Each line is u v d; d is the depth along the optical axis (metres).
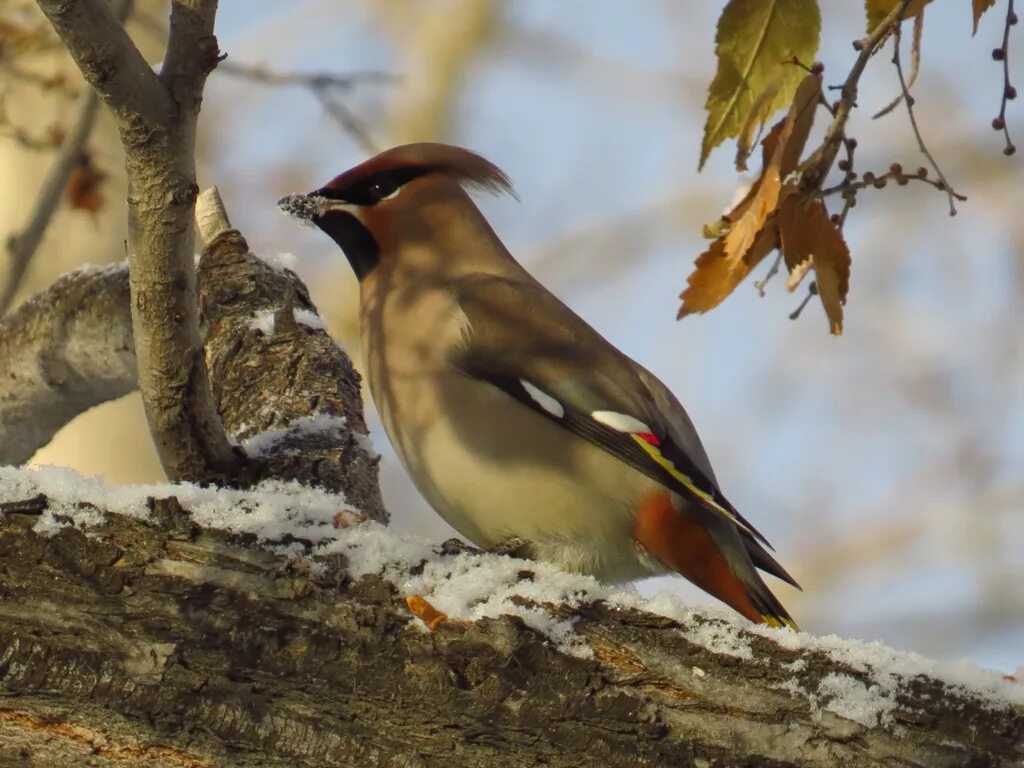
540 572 6.95
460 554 7.00
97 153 13.42
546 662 6.66
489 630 6.68
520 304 9.97
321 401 9.84
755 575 9.58
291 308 10.47
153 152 7.39
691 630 6.74
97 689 6.50
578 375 9.68
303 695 6.61
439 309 9.90
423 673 6.63
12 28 13.29
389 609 6.72
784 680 6.61
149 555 6.63
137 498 6.75
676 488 9.49
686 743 6.57
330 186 10.56
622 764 6.56
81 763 6.58
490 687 6.62
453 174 10.65
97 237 14.70
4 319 11.22
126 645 6.53
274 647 6.61
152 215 7.59
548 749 6.60
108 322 10.77
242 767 6.60
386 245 10.41
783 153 7.72
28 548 6.54
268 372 10.11
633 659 6.68
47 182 11.12
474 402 9.65
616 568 9.87
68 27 6.92
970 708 6.52
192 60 7.27
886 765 6.47
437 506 9.97
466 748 6.61
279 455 9.20
